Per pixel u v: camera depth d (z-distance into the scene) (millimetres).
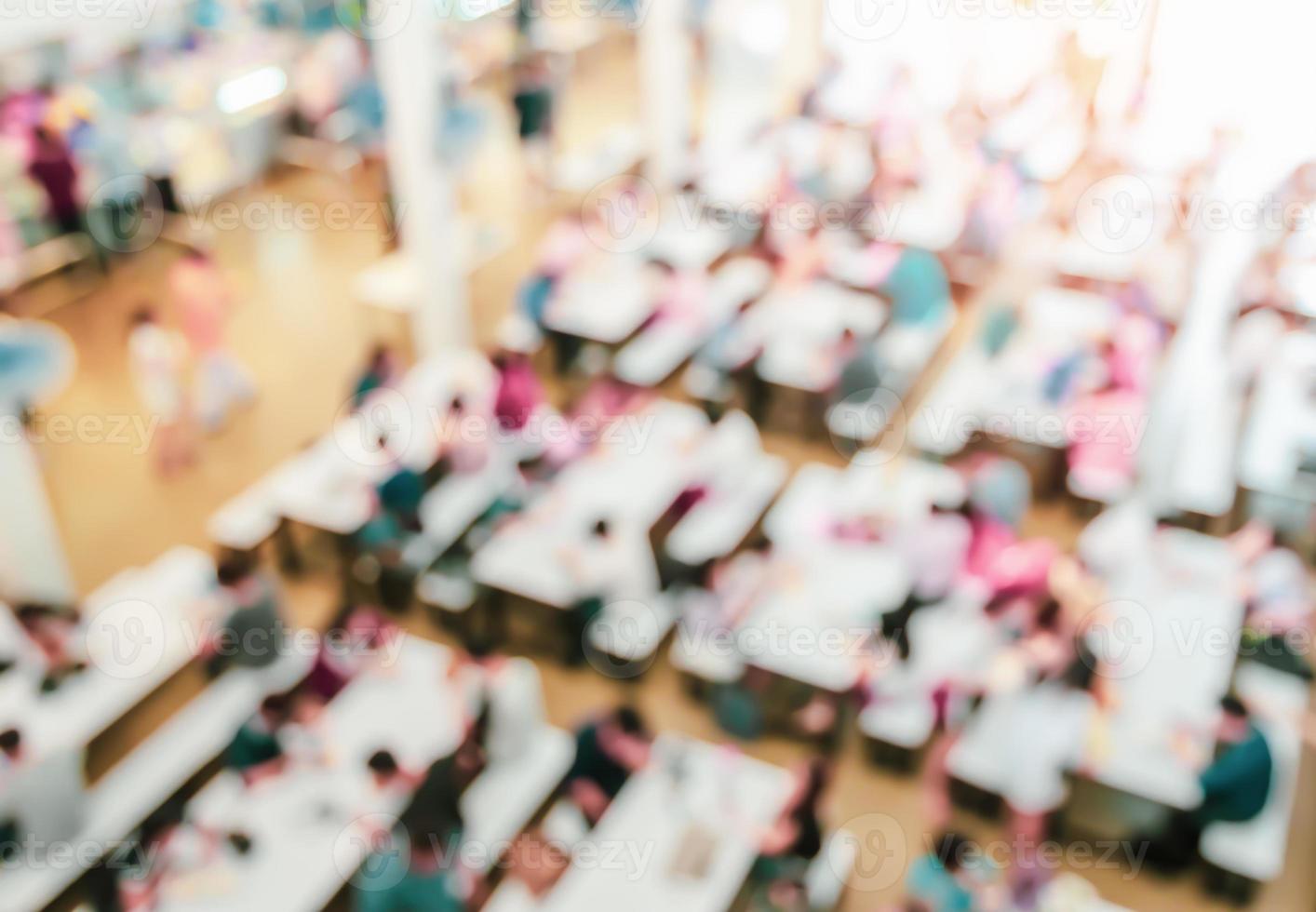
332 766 7117
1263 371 10008
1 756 6734
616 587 8430
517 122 13961
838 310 11367
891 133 13844
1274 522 8938
